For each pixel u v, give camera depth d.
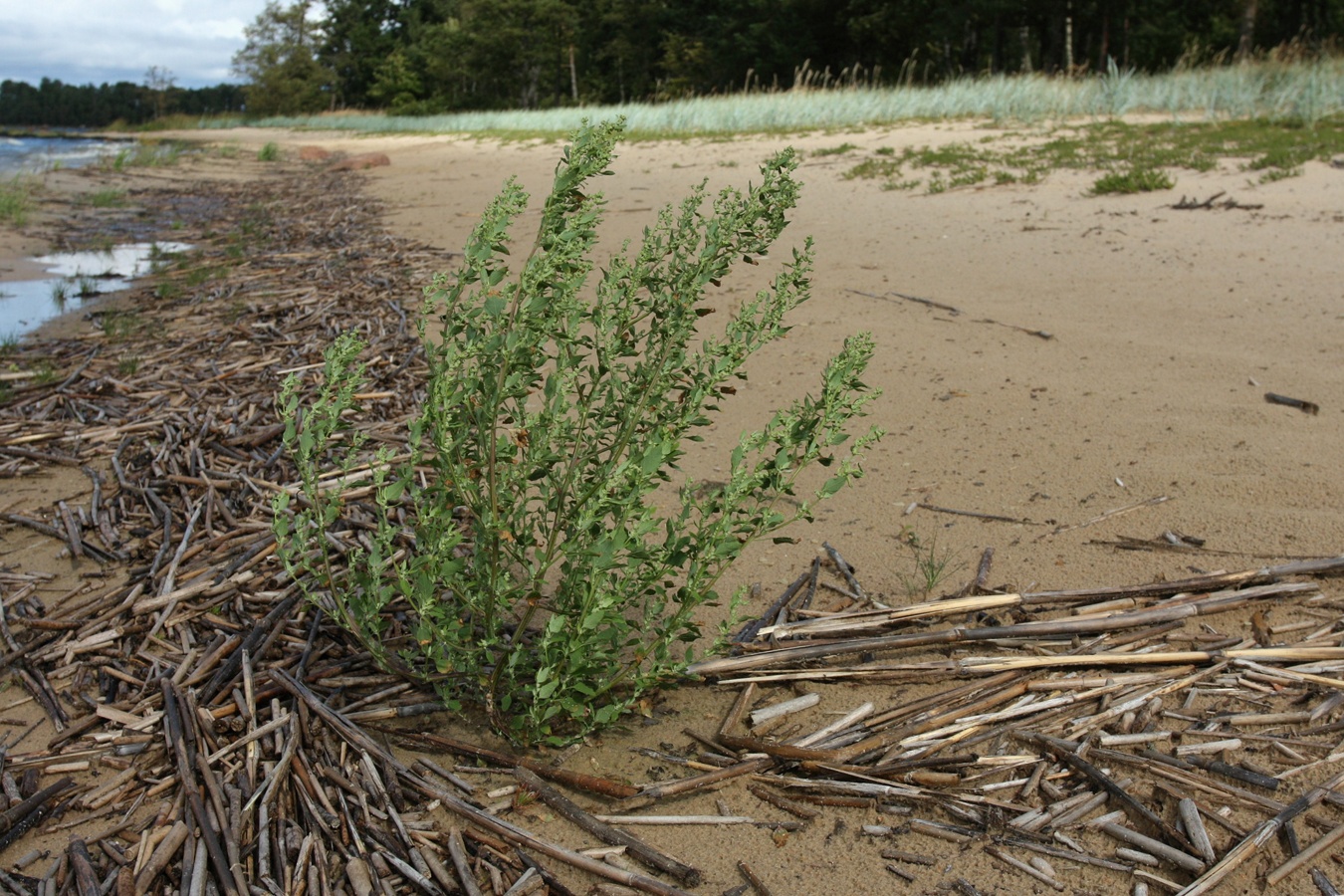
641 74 53.41
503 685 2.50
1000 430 4.05
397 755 2.35
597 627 2.32
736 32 43.25
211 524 3.61
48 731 2.53
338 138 36.38
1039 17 35.78
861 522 3.42
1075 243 7.34
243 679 2.63
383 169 19.84
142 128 59.03
